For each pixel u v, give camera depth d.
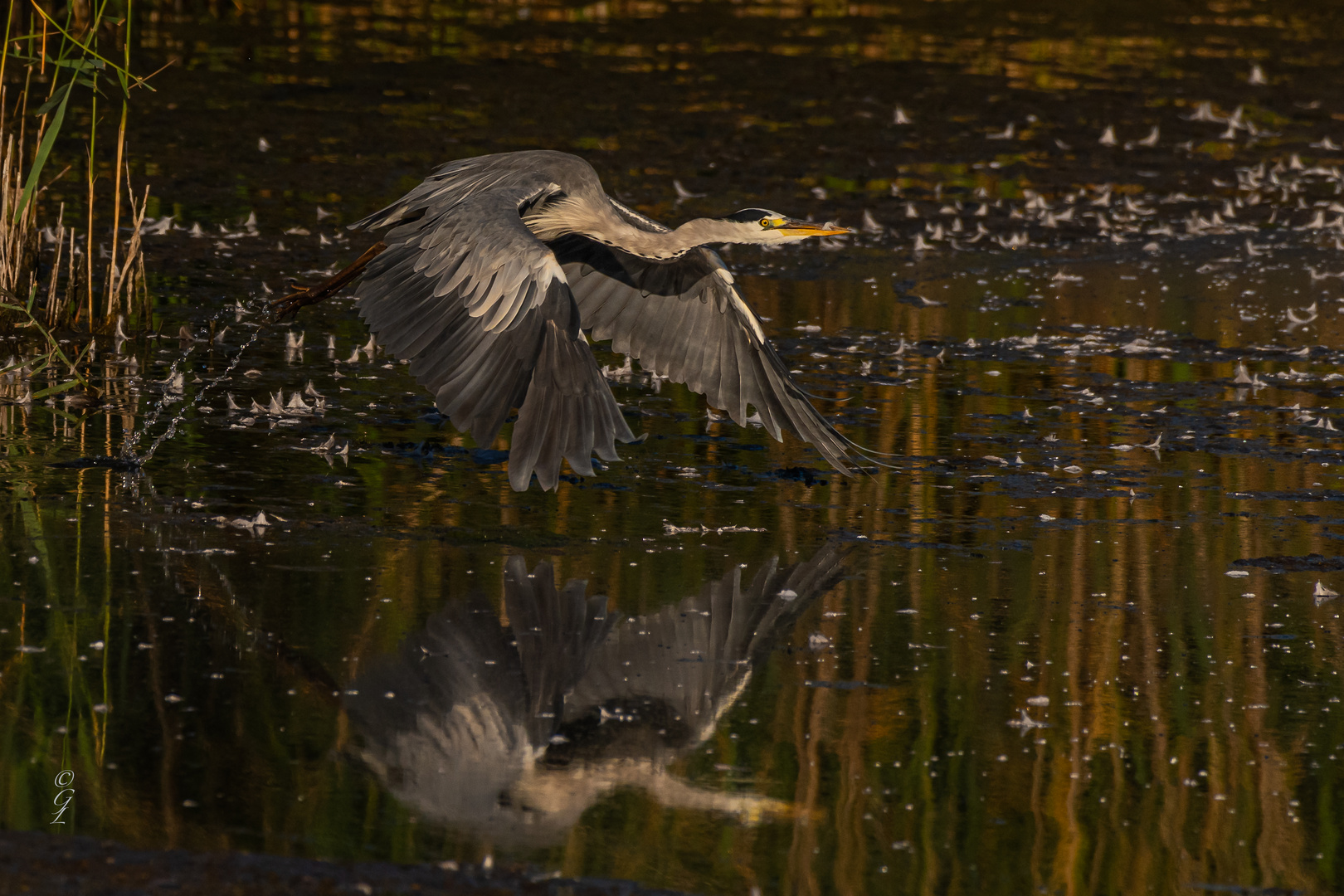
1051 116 28.86
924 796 7.97
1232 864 7.48
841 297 18.69
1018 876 7.31
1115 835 7.69
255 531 10.87
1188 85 31.97
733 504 11.99
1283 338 17.36
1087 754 8.43
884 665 9.38
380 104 27.38
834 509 11.99
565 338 9.13
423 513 11.44
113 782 7.66
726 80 30.62
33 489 11.45
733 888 7.10
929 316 17.98
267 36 33.09
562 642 9.45
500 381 9.17
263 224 20.25
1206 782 8.20
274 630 9.37
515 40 34.06
